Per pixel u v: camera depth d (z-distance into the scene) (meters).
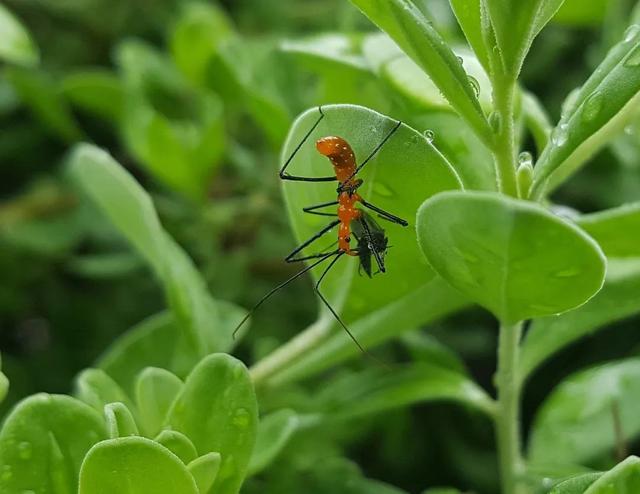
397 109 0.21
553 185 0.20
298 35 0.35
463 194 0.17
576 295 0.18
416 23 0.18
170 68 0.32
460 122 0.20
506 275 0.18
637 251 0.20
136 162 0.33
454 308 0.21
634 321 0.28
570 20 0.28
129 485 0.17
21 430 0.18
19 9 0.35
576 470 0.21
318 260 0.20
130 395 0.22
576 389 0.23
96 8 0.35
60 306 0.31
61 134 0.32
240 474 0.18
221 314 0.23
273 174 0.30
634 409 0.23
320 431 0.24
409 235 0.19
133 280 0.31
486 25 0.18
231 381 0.19
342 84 0.22
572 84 0.32
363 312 0.21
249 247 0.29
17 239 0.30
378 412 0.25
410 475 0.26
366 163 0.19
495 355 0.29
